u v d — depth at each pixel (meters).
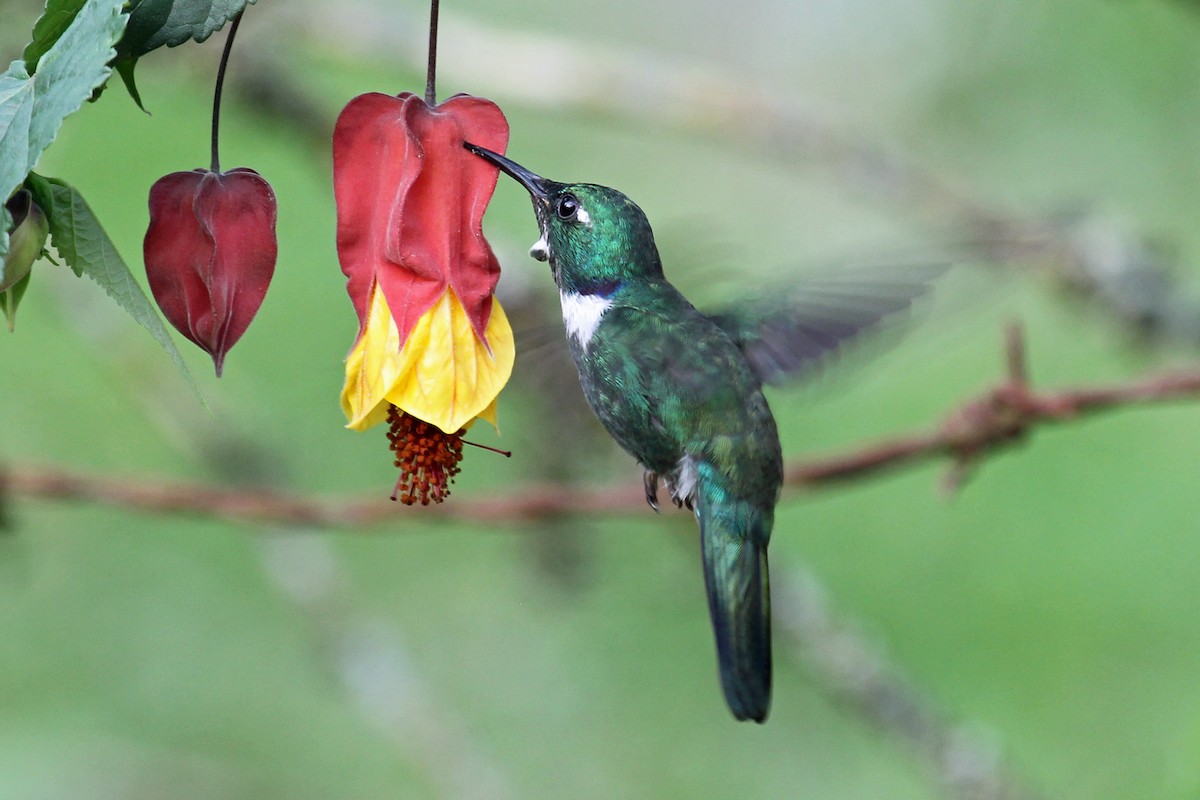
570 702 8.31
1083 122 8.58
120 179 7.42
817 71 9.13
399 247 3.79
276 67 7.30
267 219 3.68
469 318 3.81
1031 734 7.56
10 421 7.75
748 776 8.13
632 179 9.07
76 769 7.48
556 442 7.05
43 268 7.16
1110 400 5.38
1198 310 7.44
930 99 8.92
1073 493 8.09
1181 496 8.00
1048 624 7.84
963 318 8.55
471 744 7.54
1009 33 8.75
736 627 5.02
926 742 6.61
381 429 7.84
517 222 8.66
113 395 7.87
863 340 5.24
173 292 3.65
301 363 7.77
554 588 7.91
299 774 7.86
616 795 8.16
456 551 8.48
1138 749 7.53
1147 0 8.32
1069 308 7.66
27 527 7.77
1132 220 8.24
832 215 8.95
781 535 8.12
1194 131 8.39
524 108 7.66
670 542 7.82
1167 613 7.76
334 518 5.22
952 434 5.36
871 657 6.71
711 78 7.71
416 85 7.97
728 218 9.02
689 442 5.07
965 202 7.84
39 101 3.14
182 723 7.82
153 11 3.29
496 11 9.26
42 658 7.72
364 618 7.54
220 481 7.39
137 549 8.05
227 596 8.09
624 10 9.35
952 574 7.99
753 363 5.30
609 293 5.15
